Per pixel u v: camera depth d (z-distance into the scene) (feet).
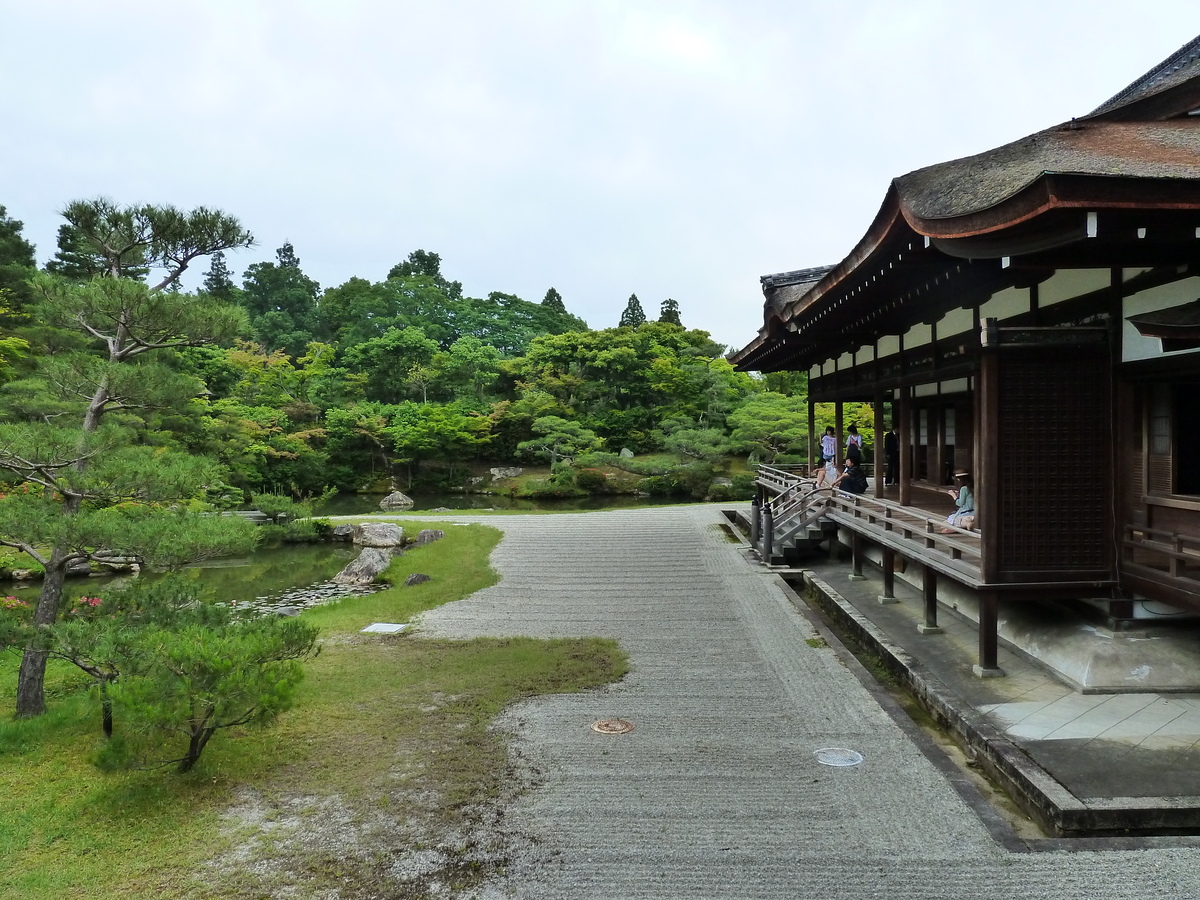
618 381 148.87
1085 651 24.29
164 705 17.74
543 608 39.63
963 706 22.85
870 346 46.78
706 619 36.65
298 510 50.16
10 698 28.07
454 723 23.03
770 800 17.95
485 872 14.97
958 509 34.40
